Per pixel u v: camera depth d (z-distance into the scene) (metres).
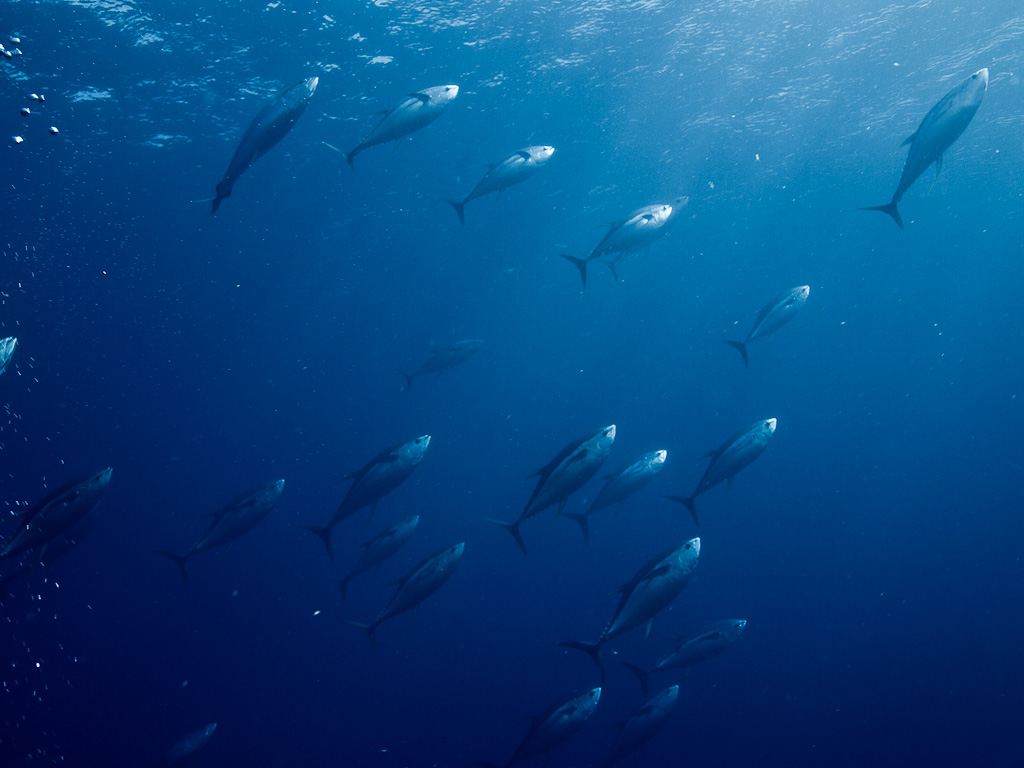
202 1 11.89
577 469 5.16
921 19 15.63
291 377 33.38
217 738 20.22
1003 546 25.66
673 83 16.81
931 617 20.80
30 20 11.44
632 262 30.77
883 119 21.06
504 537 33.97
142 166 15.95
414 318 31.55
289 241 21.23
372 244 23.08
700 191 24.94
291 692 23.14
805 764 14.24
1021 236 39.56
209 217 18.70
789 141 21.70
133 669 27.11
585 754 15.67
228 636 28.05
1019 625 18.98
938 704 15.82
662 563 5.09
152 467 37.75
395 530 8.33
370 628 5.89
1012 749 13.19
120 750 20.64
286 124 4.41
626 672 20.08
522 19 13.74
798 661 19.48
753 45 15.76
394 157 17.86
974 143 24.84
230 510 6.96
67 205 16.72
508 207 22.47
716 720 16.83
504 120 17.05
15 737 21.50
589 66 15.55
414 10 13.05
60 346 24.17
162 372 28.55
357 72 14.35
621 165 21.05
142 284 21.33
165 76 13.48
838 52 16.61
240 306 24.80
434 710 20.33
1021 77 19.44
